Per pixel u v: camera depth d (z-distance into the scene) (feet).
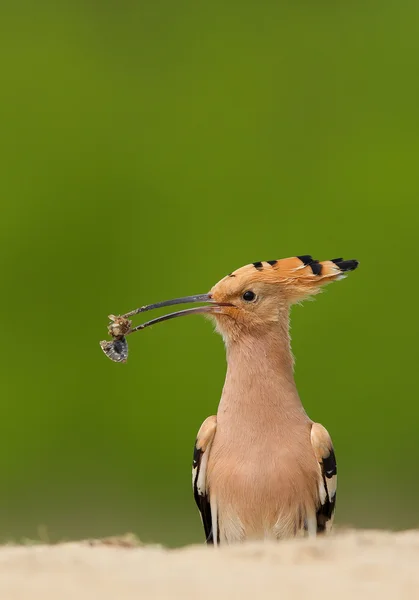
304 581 15.85
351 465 55.93
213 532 23.04
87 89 64.39
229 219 61.11
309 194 61.41
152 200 61.62
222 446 22.95
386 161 61.98
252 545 18.94
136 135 63.16
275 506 22.53
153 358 56.34
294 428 22.90
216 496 22.93
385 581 15.78
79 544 22.41
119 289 59.93
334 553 17.99
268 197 61.72
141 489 55.16
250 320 23.67
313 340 56.90
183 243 60.64
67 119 63.26
